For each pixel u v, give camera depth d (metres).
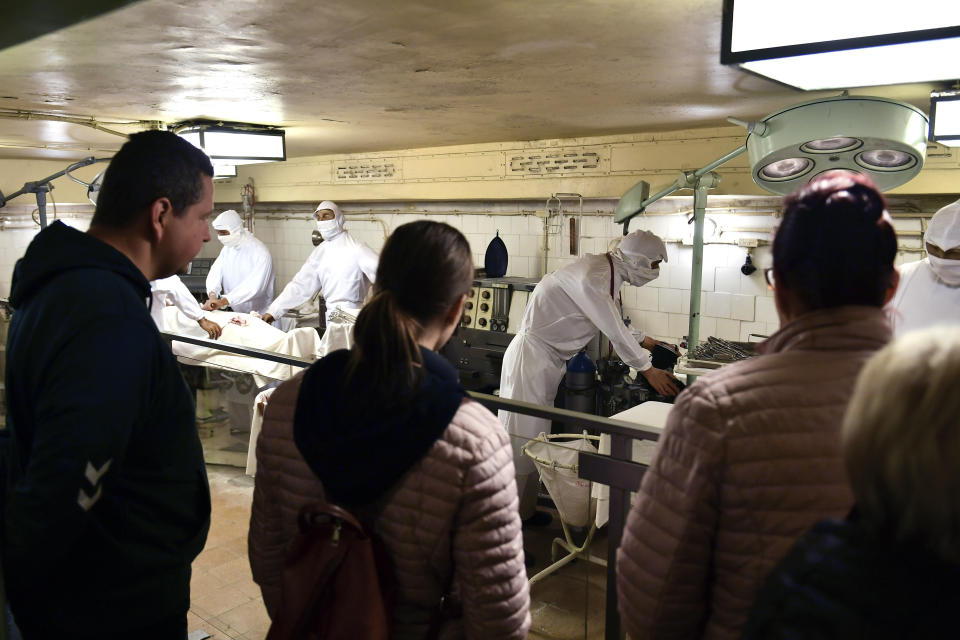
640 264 3.52
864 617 0.54
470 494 0.91
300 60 2.32
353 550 0.92
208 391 2.26
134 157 1.19
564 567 1.55
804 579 0.58
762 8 1.46
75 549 1.19
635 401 3.79
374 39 2.03
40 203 4.37
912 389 0.53
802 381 0.81
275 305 5.38
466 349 4.70
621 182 4.36
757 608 0.62
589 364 3.83
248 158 4.02
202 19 1.81
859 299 0.83
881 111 2.22
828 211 0.82
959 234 2.33
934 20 1.31
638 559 0.89
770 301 4.21
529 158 4.77
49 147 5.31
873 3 1.35
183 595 1.33
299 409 0.98
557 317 3.63
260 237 7.21
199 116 3.70
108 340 1.07
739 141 3.87
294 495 1.00
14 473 1.20
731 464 0.81
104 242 1.16
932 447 0.50
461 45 2.10
